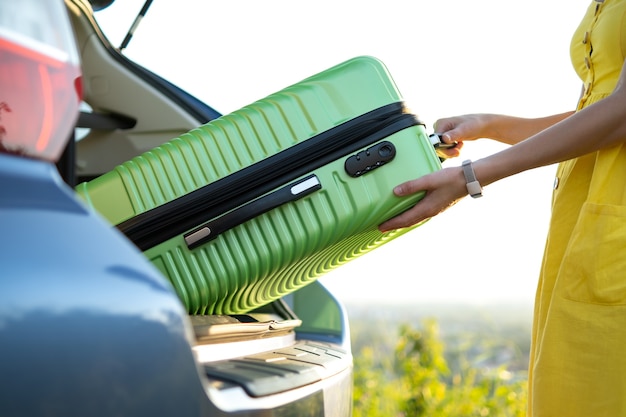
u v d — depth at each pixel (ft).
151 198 4.61
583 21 5.12
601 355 4.41
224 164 4.58
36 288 2.21
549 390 4.58
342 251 5.12
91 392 2.28
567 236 4.81
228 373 3.30
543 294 4.92
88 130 6.77
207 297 4.62
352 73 4.72
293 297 6.22
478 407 11.23
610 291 4.38
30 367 2.16
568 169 4.87
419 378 11.44
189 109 6.72
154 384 2.46
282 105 4.63
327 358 4.39
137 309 2.43
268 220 4.55
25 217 2.31
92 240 2.44
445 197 4.59
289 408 3.33
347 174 4.56
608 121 4.37
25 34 2.49
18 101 2.44
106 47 6.64
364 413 11.59
